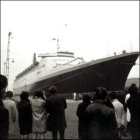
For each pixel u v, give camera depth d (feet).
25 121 35.91
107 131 25.34
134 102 31.89
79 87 126.21
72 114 69.62
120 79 119.55
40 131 35.42
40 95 36.58
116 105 36.06
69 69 128.47
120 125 36.01
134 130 32.01
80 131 32.55
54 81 139.03
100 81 119.44
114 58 115.14
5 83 33.53
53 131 33.81
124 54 114.93
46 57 166.61
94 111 25.64
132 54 114.42
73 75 126.31
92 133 25.88
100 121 25.39
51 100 33.99
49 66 160.66
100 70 117.80
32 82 194.90
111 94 37.01
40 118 35.50
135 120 32.01
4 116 29.40
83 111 32.32
